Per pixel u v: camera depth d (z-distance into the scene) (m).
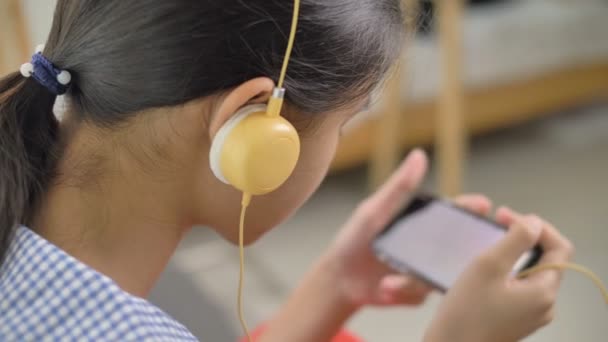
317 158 0.49
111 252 0.47
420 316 1.50
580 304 1.51
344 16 0.43
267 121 0.41
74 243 0.46
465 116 2.17
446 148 1.52
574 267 0.61
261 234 0.54
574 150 2.32
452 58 1.42
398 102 1.62
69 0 0.45
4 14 1.09
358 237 0.77
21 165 0.45
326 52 0.43
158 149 0.45
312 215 1.92
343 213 1.92
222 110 0.41
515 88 2.24
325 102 0.45
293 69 0.43
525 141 2.41
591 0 2.33
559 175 2.15
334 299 0.76
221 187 0.48
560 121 2.54
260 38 0.41
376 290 0.78
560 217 1.89
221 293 1.54
